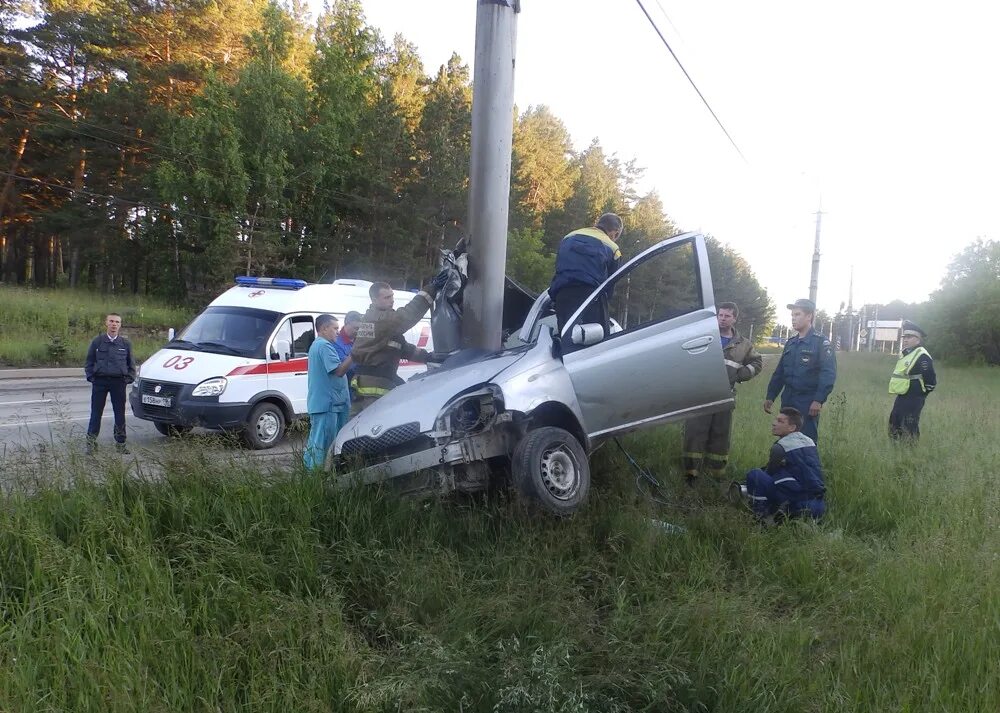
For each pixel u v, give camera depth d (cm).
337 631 339
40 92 3534
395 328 676
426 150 3934
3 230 3850
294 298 1037
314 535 427
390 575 399
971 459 766
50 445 494
